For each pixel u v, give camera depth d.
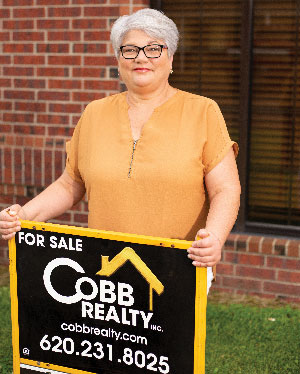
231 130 5.07
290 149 4.99
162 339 2.46
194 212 2.60
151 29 2.52
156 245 2.41
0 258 5.71
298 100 4.90
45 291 2.64
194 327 2.41
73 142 2.91
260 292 5.00
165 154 2.55
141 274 2.45
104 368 2.59
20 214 2.75
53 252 2.59
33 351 2.71
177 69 5.13
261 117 5.02
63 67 5.10
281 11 4.80
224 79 5.02
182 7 5.02
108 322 2.55
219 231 2.45
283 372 3.79
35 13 5.11
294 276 4.89
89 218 2.74
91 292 2.56
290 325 4.42
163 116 2.61
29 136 5.30
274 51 4.89
